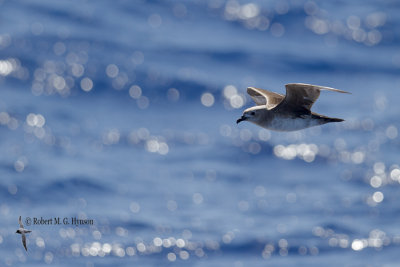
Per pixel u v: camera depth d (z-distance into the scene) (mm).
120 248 17594
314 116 12039
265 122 12188
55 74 26453
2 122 23297
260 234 18391
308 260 17438
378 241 18250
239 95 26609
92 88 26047
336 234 18531
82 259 17125
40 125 23391
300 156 22797
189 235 18234
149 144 23094
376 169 22047
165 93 26312
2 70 26203
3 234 17859
